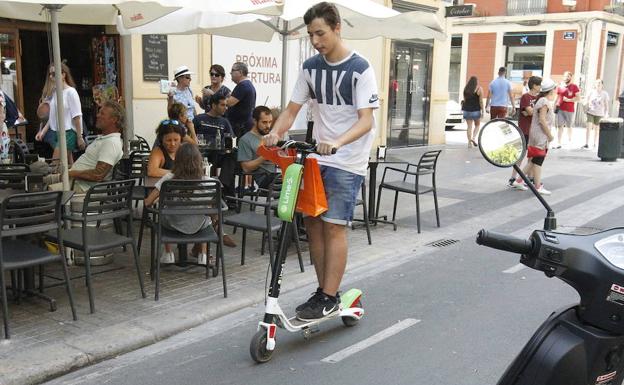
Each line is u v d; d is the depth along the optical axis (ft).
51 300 15.35
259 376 12.57
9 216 14.43
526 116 36.22
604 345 7.13
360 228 25.45
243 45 37.99
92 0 14.42
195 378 12.46
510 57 95.35
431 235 24.88
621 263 6.82
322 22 12.94
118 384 12.21
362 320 15.70
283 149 12.87
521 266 20.76
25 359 12.64
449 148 53.93
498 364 13.24
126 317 15.12
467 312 16.35
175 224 17.08
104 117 19.04
